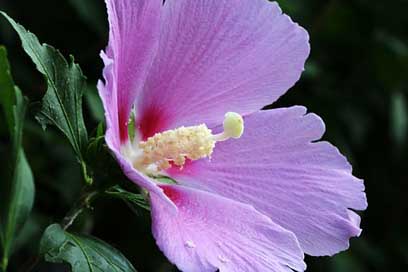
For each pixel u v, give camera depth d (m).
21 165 0.46
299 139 0.44
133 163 0.44
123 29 0.42
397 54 0.62
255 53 0.45
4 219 0.47
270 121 0.45
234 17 0.44
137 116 0.44
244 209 0.43
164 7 0.44
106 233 0.56
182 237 0.41
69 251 0.41
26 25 0.55
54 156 0.55
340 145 0.61
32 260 0.43
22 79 0.55
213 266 0.41
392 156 0.64
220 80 0.45
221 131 0.45
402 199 0.64
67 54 0.56
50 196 0.55
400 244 0.64
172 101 0.45
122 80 0.42
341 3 0.60
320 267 0.60
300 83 0.60
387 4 0.61
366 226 0.64
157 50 0.44
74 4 0.54
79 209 0.42
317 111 0.60
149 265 0.56
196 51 0.44
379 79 0.62
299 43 0.45
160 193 0.40
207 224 0.43
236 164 0.45
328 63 0.62
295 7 0.59
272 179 0.44
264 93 0.45
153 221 0.41
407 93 0.65
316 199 0.44
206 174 0.45
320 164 0.44
